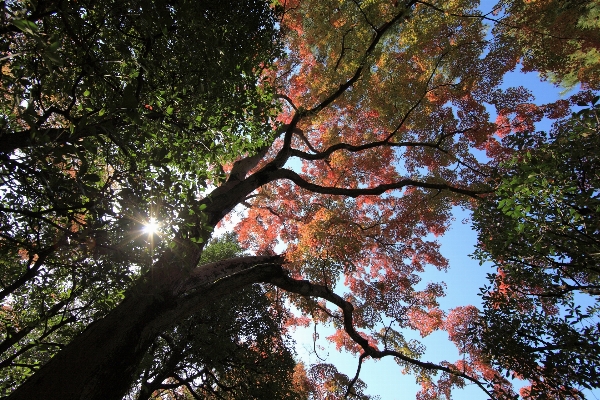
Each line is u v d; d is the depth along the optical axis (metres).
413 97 10.38
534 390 5.23
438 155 11.48
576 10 10.15
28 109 2.55
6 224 4.05
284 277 8.13
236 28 5.13
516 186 4.78
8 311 6.90
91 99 3.88
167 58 4.26
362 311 11.54
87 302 7.22
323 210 9.80
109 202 3.38
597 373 4.75
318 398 11.88
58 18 3.68
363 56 9.07
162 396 12.80
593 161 4.74
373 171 12.45
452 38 10.32
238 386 9.75
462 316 11.04
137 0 3.35
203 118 4.74
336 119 12.50
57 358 4.67
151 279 5.74
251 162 9.69
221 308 10.15
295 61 11.80
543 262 5.62
